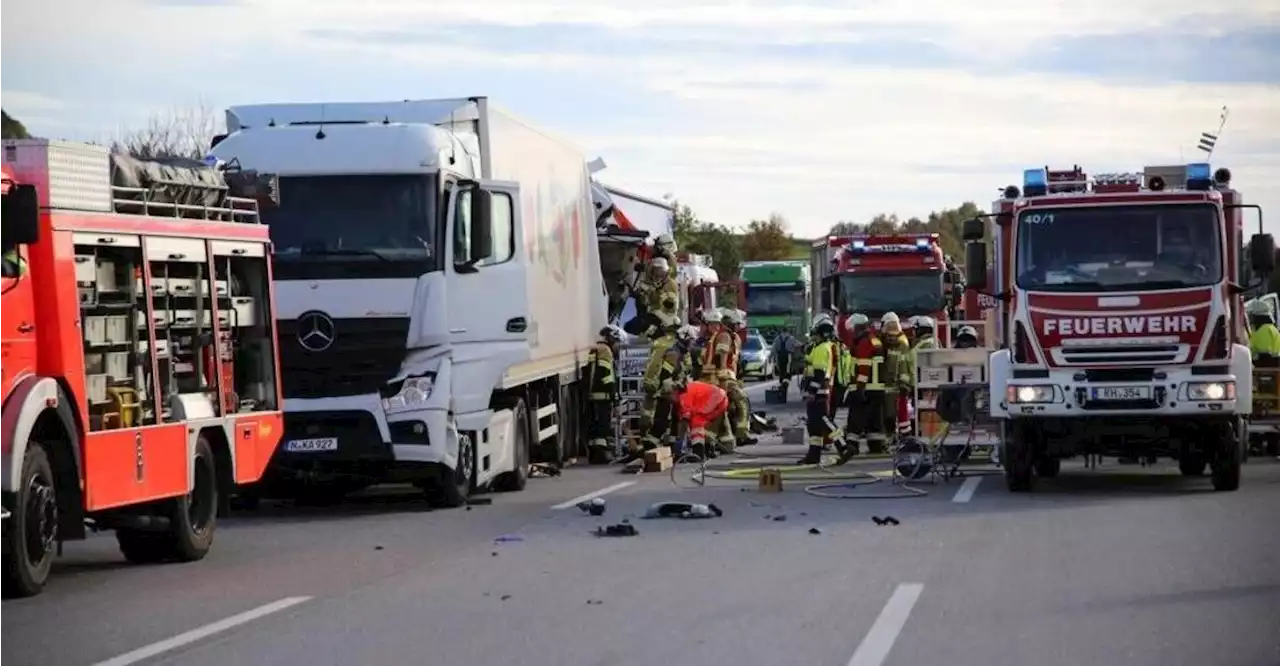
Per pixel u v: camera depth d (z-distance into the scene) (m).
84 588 12.38
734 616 10.55
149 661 9.35
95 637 10.17
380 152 17.77
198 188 14.31
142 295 13.13
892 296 36.66
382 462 17.78
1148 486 19.17
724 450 25.47
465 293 18.03
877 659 9.09
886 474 21.09
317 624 10.52
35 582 11.79
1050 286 18.09
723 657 9.21
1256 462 22.39
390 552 14.29
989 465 21.86
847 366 22.75
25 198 11.28
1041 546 13.78
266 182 15.95
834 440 22.72
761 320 58.84
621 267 27.73
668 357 23.92
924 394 21.66
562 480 21.56
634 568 12.84
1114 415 17.89
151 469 13.08
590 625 10.30
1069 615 10.45
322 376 17.47
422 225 17.66
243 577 12.89
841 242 38.50
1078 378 17.91
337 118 19.25
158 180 13.57
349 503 19.23
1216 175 18.91
